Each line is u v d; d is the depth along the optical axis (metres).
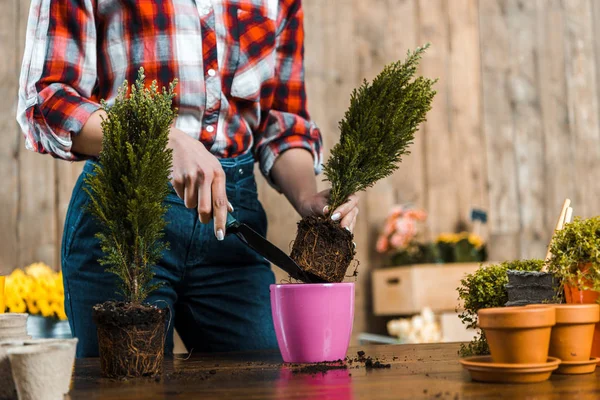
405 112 1.09
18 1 2.93
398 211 3.30
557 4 3.85
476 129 3.63
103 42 1.26
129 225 0.95
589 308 0.86
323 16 3.39
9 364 0.80
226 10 1.30
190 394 0.77
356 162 1.09
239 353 1.19
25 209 2.87
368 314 3.34
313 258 1.04
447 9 3.63
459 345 1.22
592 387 0.76
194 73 1.26
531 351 0.81
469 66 3.64
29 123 1.14
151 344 0.92
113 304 0.94
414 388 0.77
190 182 1.02
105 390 0.81
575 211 3.78
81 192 1.24
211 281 1.32
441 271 3.09
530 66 3.76
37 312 1.88
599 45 3.91
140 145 0.95
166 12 1.24
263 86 1.39
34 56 1.18
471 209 3.57
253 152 1.44
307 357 1.02
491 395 0.72
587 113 3.85
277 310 1.03
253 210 1.35
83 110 1.12
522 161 3.70
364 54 3.45
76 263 1.23
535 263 1.08
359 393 0.75
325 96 3.36
